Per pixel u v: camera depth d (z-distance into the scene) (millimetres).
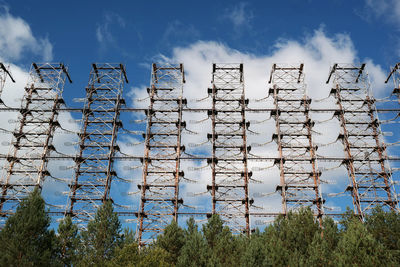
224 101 88375
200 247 49781
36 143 82438
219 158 81125
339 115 86812
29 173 79375
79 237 55719
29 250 45594
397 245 49125
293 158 81188
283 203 77000
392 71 88375
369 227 55812
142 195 77688
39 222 48562
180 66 92938
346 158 80688
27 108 86062
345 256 40500
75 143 82125
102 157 80250
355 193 78500
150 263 47906
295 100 88188
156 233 74250
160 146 82562
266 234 53906
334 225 52625
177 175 79250
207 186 79188
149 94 89000
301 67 92312
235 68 92125
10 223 48469
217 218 59250
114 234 56750
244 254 47281
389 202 77500
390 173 78250
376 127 84875
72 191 77562
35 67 90875
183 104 88438
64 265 52312
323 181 80125
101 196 77125
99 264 49562
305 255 46875
